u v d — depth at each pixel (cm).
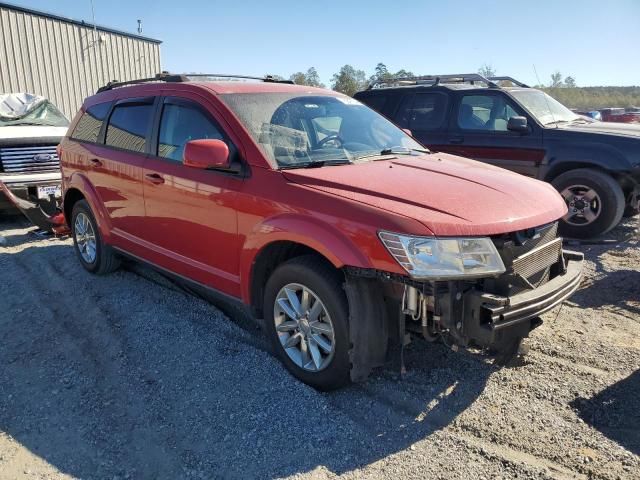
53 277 581
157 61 2170
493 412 330
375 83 985
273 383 362
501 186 364
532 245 340
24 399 354
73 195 609
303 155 395
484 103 796
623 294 517
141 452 302
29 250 686
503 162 768
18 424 328
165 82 487
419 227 299
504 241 317
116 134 525
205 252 420
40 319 475
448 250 299
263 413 331
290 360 368
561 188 719
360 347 326
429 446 302
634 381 359
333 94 496
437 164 411
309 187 348
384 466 287
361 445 304
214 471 286
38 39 1766
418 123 851
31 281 572
